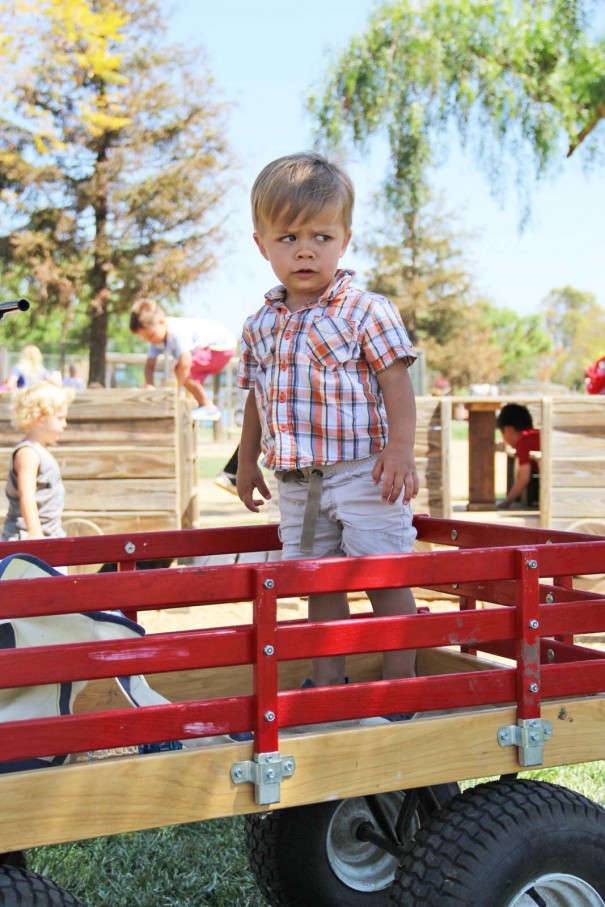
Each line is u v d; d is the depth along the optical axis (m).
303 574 2.24
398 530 2.99
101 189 27.19
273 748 2.19
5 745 1.98
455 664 3.23
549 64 14.88
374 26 15.43
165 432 7.06
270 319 3.05
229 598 2.19
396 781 2.32
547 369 78.88
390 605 3.03
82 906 2.11
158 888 3.38
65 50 26.52
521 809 2.41
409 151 15.32
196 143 28.11
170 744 2.51
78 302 29.42
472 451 8.09
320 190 2.89
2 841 1.99
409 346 2.89
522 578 2.44
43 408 5.62
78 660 2.05
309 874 3.11
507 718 2.44
